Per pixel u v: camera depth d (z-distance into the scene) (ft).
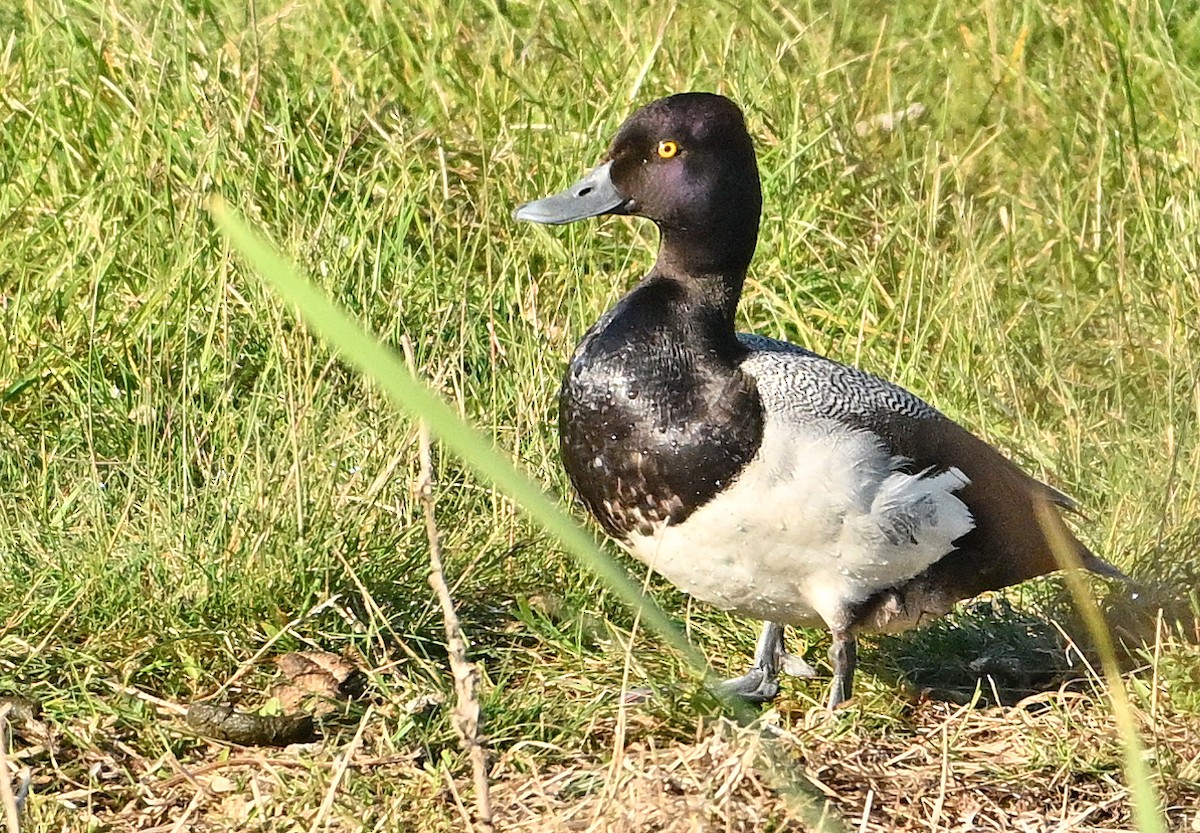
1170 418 27.99
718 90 38.55
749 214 24.07
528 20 43.52
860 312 33.58
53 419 29.96
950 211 36.65
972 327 31.94
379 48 39.81
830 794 20.39
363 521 25.49
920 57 43.29
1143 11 42.57
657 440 22.49
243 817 20.08
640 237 34.76
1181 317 31.58
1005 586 23.86
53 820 19.89
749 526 22.27
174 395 29.76
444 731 21.93
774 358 23.16
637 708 22.91
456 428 8.41
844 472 21.93
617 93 37.47
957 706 23.95
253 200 33.45
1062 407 31.07
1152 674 24.26
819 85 40.52
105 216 33.53
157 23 37.22
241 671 23.00
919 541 22.49
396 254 32.65
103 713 22.16
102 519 24.89
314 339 29.76
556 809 20.11
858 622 23.25
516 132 37.58
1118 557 26.84
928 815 20.43
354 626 23.67
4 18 41.47
